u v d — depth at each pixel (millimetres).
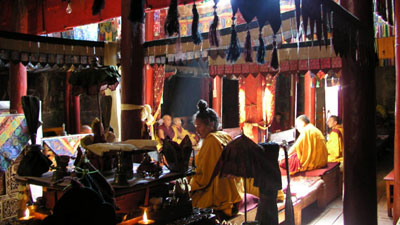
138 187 3203
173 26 2297
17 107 7152
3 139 4293
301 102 13367
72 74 3527
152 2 6793
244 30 5555
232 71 6695
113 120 7230
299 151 7812
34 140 3469
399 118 5746
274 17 2711
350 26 4098
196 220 3723
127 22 6000
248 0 2564
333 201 7844
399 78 5727
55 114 12062
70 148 5492
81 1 7559
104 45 6258
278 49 6180
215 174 4785
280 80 11500
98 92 3504
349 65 4824
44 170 3410
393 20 6215
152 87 9711
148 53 6387
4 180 4578
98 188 2738
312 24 3221
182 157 3754
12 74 7141
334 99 14859
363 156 4863
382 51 8531
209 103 11547
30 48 5430
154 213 3459
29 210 3422
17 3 7566
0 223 3463
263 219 3594
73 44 5914
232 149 3482
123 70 6074
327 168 7930
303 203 6270
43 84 11781
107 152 3172
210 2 8961
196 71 11500
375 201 5000
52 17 7867
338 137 9625
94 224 2287
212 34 2518
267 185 3562
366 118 4840
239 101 10078
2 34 5137
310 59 6059
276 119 11352
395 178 5840
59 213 2254
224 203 4883
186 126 11938
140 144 3539
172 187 4656
